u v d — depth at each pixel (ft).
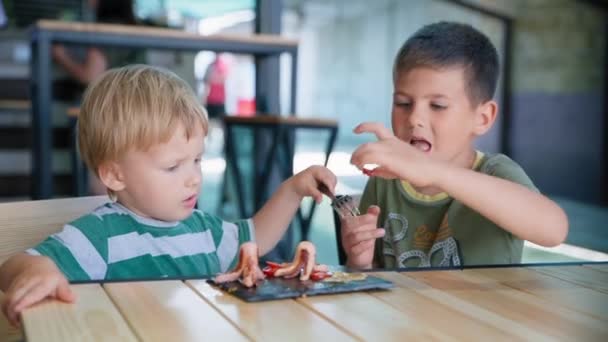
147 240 3.45
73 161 10.28
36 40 10.01
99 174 3.46
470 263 3.61
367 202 4.24
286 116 10.41
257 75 11.60
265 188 10.76
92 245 3.23
